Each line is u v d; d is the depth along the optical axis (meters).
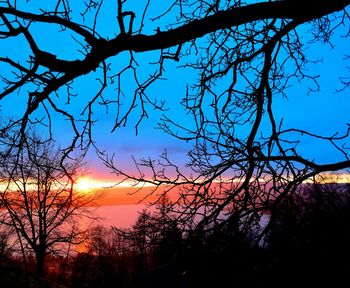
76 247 32.25
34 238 21.50
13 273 15.38
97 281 39.69
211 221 3.36
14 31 2.37
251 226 3.33
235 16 2.45
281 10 2.45
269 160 3.30
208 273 3.31
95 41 2.43
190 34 2.46
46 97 2.51
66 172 2.61
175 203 3.94
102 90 2.72
